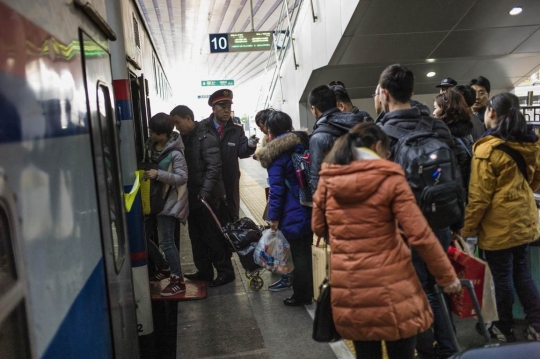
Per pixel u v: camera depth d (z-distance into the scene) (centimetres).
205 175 452
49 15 150
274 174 382
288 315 396
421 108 319
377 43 869
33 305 116
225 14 2123
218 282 477
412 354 214
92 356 164
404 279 202
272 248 396
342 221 205
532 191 302
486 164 288
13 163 111
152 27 2400
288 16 1146
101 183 206
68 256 147
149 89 609
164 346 364
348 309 204
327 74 1014
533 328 306
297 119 1188
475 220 297
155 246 459
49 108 142
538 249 338
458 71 1049
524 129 281
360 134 208
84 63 192
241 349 344
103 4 257
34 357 114
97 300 178
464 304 272
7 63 112
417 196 237
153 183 398
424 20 812
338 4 833
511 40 909
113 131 251
